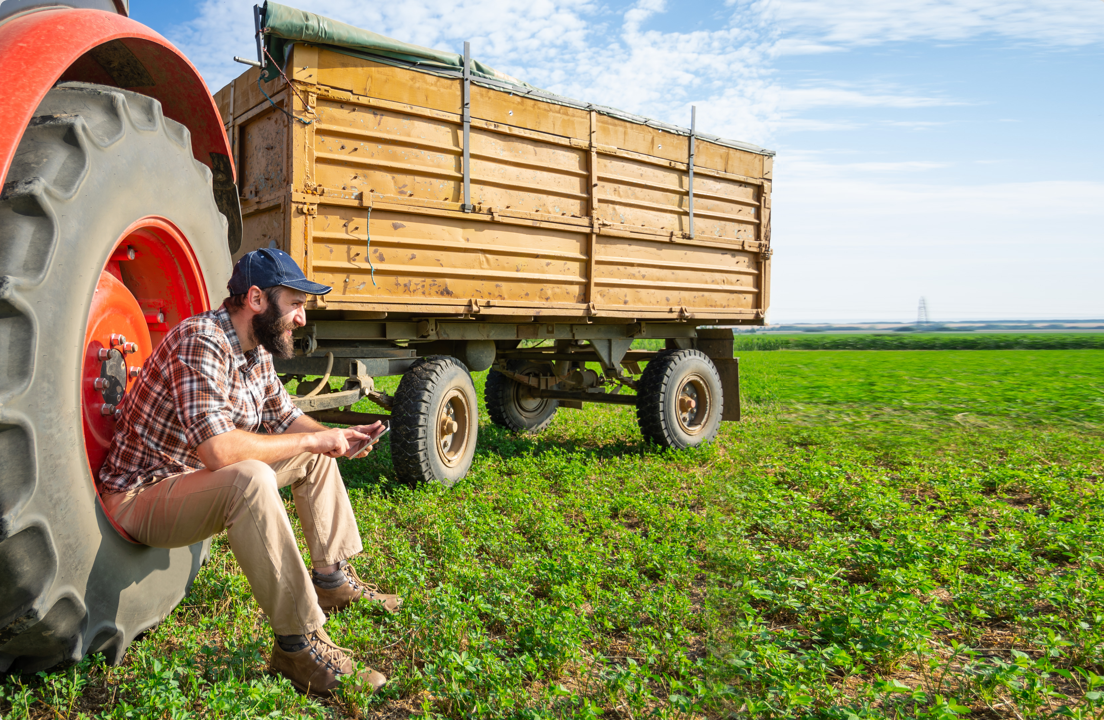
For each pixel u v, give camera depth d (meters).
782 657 2.62
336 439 3.05
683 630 3.09
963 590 3.47
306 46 4.82
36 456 2.16
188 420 2.73
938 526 4.36
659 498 5.48
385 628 3.21
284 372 5.58
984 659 2.88
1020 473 5.02
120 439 2.85
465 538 4.54
